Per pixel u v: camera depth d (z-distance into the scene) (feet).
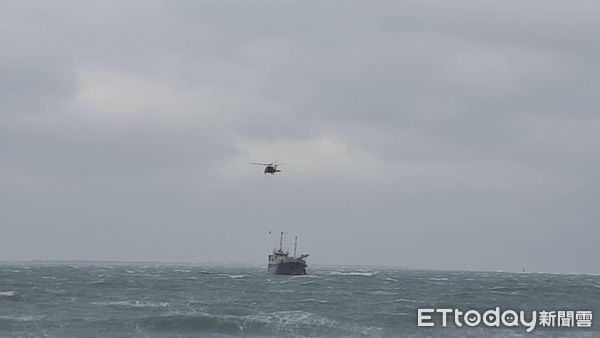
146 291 324.80
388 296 316.40
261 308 234.99
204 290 343.46
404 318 208.74
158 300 265.75
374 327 190.70
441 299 290.35
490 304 260.42
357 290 370.12
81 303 238.89
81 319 188.96
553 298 307.17
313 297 303.68
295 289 369.91
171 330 180.04
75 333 171.83
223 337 176.14
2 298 251.39
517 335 186.39
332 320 196.24
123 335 172.76
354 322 198.59
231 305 244.83
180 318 183.11
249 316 196.85
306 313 206.90
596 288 429.38
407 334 184.03
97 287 349.61
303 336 177.99
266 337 177.37
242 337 176.76
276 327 184.96
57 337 166.81
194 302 256.73
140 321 182.91
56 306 226.38
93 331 174.60
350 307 242.58
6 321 182.60
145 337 172.86
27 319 187.11
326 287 396.57
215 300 273.13
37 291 301.63
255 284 418.10
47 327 177.27
